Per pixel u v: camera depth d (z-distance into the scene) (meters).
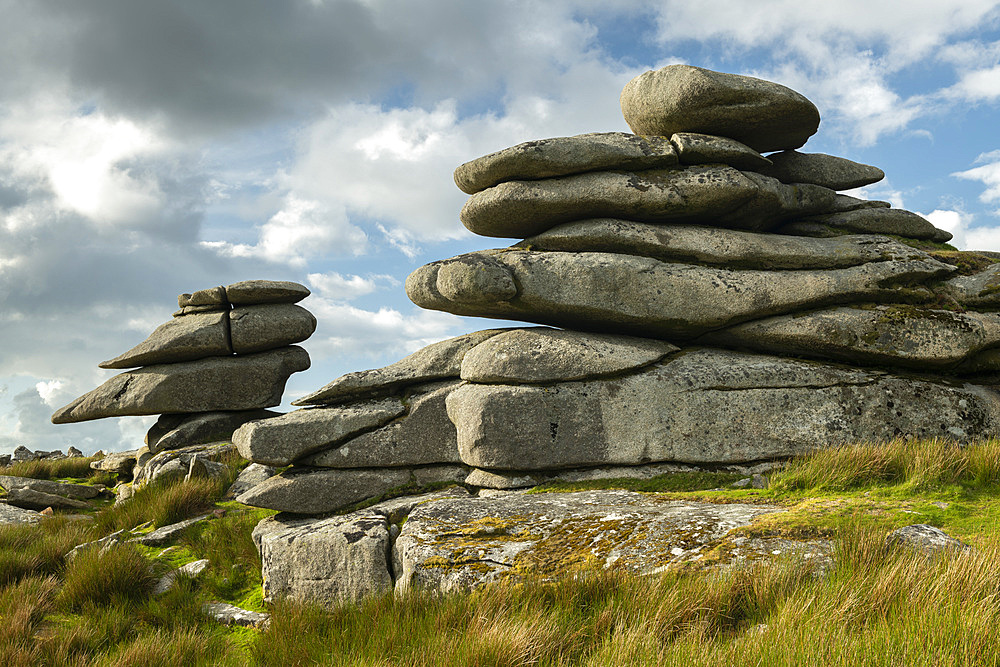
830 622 4.88
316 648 6.71
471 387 11.77
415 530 8.19
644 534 7.38
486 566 7.24
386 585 8.12
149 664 7.02
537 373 11.38
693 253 12.34
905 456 9.35
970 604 4.74
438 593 7.09
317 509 11.59
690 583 6.01
